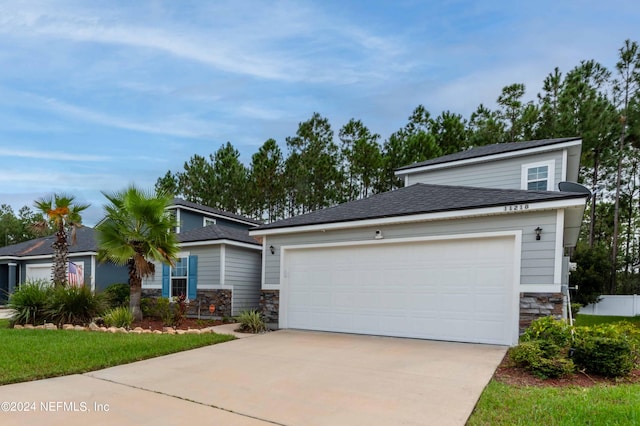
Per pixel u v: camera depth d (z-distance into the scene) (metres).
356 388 4.86
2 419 3.86
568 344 5.95
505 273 7.68
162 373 5.61
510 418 3.84
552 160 12.72
